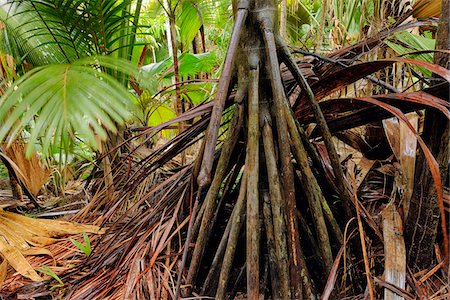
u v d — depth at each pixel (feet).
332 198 3.66
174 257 3.41
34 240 4.38
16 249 4.00
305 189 2.94
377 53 4.44
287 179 2.73
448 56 2.75
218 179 3.03
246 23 3.17
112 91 2.60
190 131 3.85
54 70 2.73
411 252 3.04
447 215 3.13
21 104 2.47
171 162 6.84
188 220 3.43
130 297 2.97
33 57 5.56
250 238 2.72
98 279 3.45
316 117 3.05
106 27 4.87
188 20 7.30
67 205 6.23
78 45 5.07
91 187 6.74
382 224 3.22
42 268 3.86
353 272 3.05
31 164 5.83
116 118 2.51
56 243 4.47
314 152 3.25
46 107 2.41
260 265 3.20
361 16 5.32
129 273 3.20
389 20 4.91
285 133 2.78
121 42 5.82
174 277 3.25
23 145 5.65
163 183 4.14
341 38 6.09
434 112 2.74
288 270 2.69
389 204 3.32
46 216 5.75
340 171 3.08
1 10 5.07
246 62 3.18
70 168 6.90
